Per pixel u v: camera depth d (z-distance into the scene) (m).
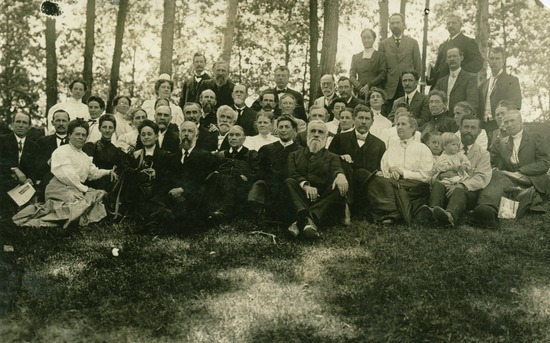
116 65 8.82
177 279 5.80
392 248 6.18
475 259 6.00
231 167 6.88
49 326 5.29
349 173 6.82
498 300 5.50
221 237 6.43
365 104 7.61
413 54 8.17
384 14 8.93
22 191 6.96
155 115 7.25
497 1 9.15
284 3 9.25
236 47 9.25
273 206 6.72
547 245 6.20
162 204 6.75
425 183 6.91
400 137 7.06
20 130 7.22
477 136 7.05
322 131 6.76
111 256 6.14
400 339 5.08
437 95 7.39
